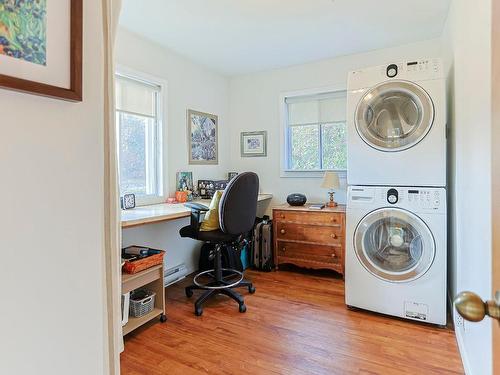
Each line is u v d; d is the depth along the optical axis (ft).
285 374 5.55
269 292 9.36
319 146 12.29
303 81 12.30
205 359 6.01
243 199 8.32
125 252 7.55
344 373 5.56
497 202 2.25
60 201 2.55
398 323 7.34
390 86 7.44
